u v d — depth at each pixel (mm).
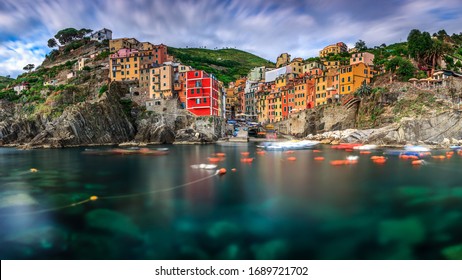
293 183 36594
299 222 22891
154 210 26000
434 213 24828
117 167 49875
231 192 32188
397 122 82750
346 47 187875
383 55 146375
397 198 29312
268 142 103750
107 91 111375
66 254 18328
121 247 19188
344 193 31453
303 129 113125
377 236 20375
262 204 27594
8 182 38219
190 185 35781
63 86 126438
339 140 87750
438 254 18016
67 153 72750
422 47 112375
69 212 25672
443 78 93562
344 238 20141
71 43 192875
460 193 31031
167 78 114000
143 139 103625
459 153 61062
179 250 18578
